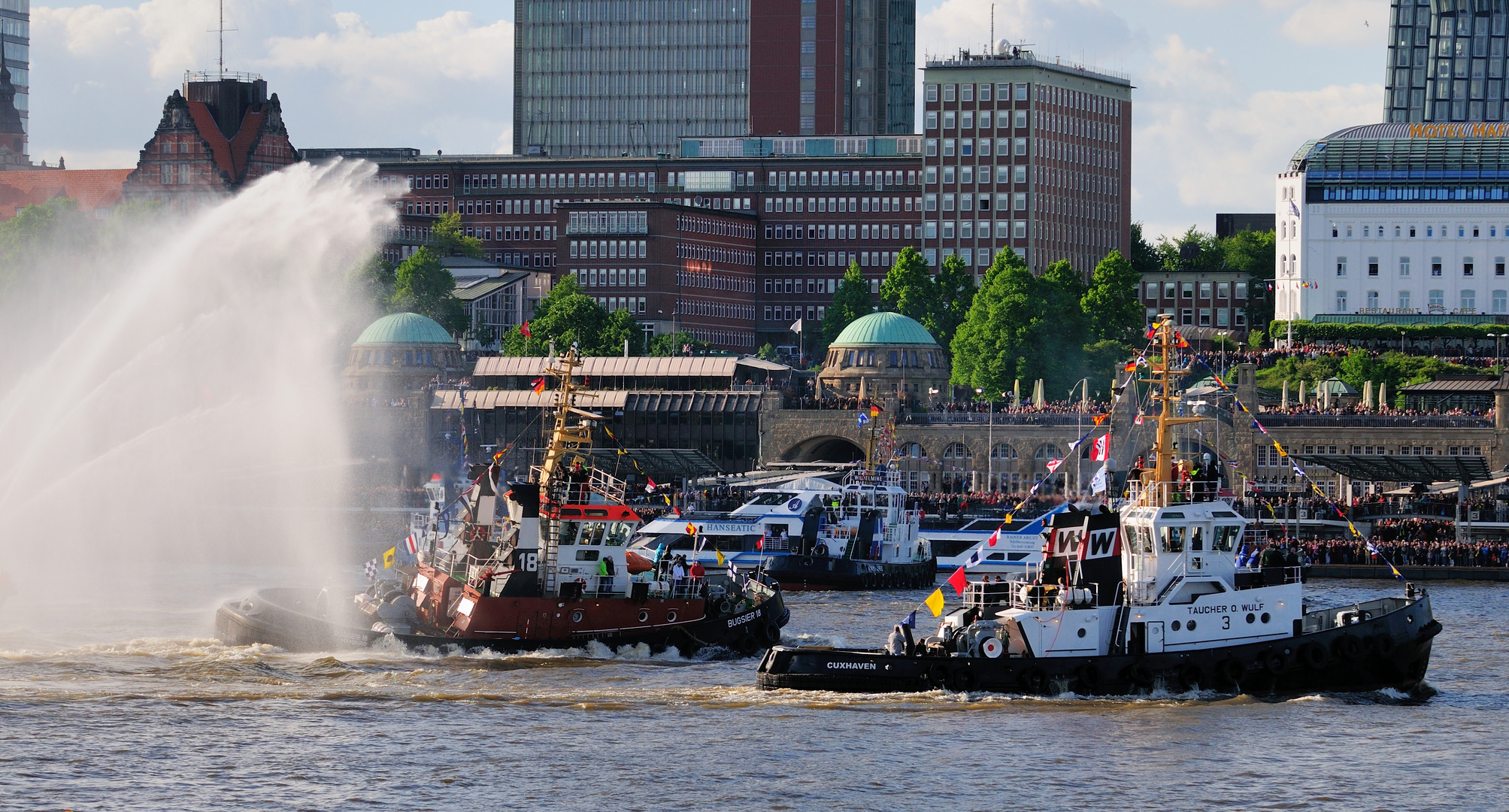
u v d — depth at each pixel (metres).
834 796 179.00
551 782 182.75
